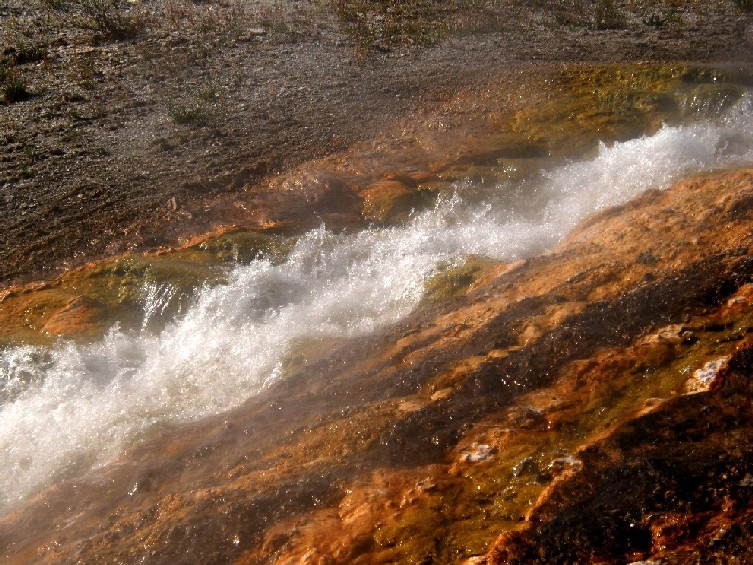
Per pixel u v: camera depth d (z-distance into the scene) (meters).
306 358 4.64
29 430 4.52
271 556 2.98
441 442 3.45
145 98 9.59
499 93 8.69
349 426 3.70
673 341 3.69
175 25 12.13
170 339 5.19
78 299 5.52
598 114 7.82
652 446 2.93
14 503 4.04
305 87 9.59
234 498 3.34
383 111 8.70
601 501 2.73
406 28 11.49
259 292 5.39
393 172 7.16
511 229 5.93
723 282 3.99
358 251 5.86
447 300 4.91
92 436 4.36
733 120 7.26
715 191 5.11
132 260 5.86
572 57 9.83
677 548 2.48
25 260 6.36
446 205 6.46
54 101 9.67
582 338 3.88
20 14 12.91
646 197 5.49
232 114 8.95
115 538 3.36
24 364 4.98
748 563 2.34
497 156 7.34
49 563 3.34
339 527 3.05
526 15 11.87
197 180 7.39
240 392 4.54
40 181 7.70
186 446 4.02
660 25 11.05
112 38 11.78
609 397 3.44
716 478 2.69
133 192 7.31
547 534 2.64
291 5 13.05
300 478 3.36
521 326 4.15
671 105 7.74
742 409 3.04
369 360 4.40
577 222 5.95
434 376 3.98
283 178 7.23
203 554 3.10
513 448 3.25
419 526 2.93
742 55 9.45
